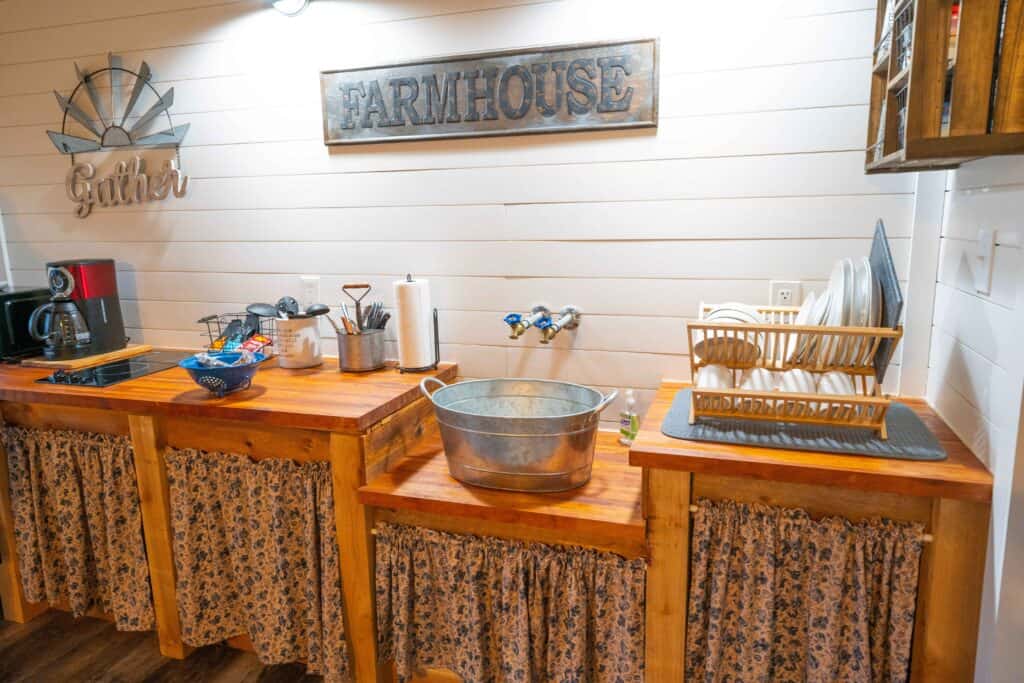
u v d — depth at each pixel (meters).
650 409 1.74
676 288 1.95
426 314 2.09
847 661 1.46
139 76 2.36
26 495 2.18
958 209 1.56
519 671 1.66
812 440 1.47
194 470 1.95
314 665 1.92
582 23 1.90
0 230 2.70
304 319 2.17
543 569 1.62
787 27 1.75
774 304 1.87
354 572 1.80
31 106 2.54
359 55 2.12
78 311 2.34
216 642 2.06
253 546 1.91
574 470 1.65
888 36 1.52
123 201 2.49
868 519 1.43
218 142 2.33
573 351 2.08
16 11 2.47
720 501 1.50
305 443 1.85
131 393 1.96
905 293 1.77
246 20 2.22
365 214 2.21
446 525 1.73
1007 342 1.23
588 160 1.96
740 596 1.50
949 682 1.40
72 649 2.17
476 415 1.63
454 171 2.09
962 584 1.35
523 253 2.07
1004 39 1.08
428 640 1.79
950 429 1.56
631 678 1.60
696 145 1.86
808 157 1.78
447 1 2.00
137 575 2.09
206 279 2.46
